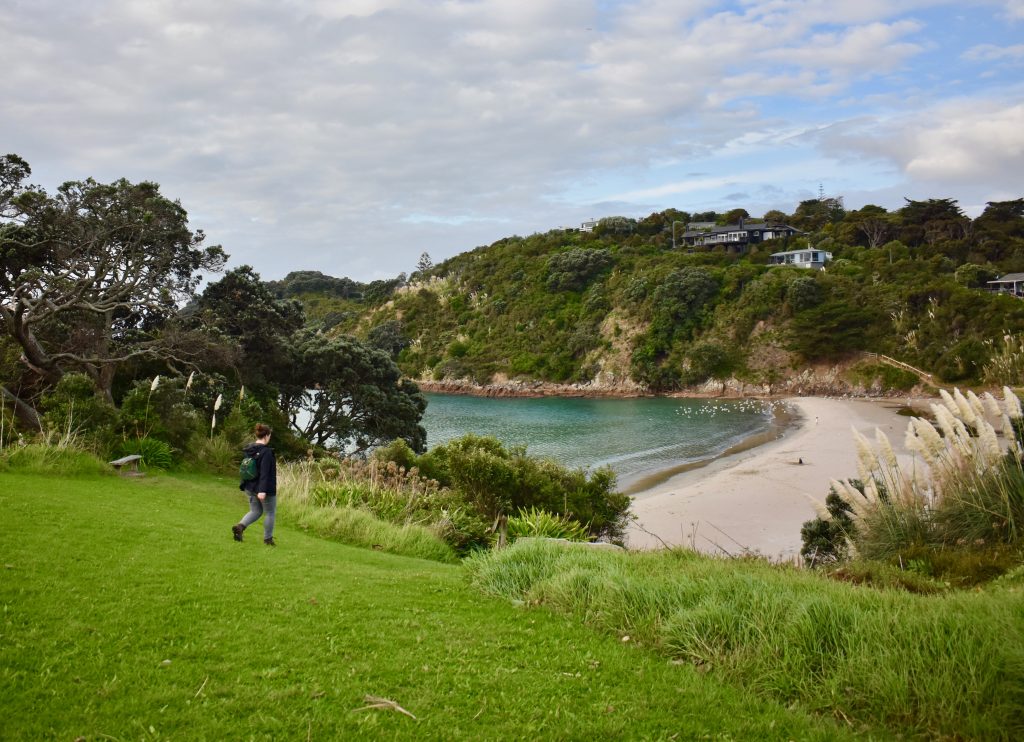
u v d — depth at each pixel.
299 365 32.56
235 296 30.45
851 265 91.56
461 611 6.31
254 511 9.03
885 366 73.75
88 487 11.76
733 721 4.09
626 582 6.38
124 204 25.73
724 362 84.94
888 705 4.25
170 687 4.07
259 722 3.73
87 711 3.70
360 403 32.84
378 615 5.89
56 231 24.75
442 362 103.00
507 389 93.88
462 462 15.95
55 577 5.88
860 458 10.11
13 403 19.53
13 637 4.55
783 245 107.69
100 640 4.66
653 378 86.69
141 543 7.59
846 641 4.86
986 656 4.37
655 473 36.84
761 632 5.06
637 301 96.31
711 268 95.38
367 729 3.74
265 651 4.78
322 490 14.43
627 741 3.81
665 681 4.71
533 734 3.82
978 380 65.31
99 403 16.27
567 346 97.06
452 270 133.88
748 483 30.81
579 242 125.12
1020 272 84.81
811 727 4.04
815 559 12.22
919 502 9.86
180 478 15.27
